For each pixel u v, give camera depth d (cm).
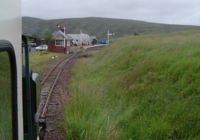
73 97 1736
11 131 368
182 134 1221
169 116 1352
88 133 1145
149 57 2708
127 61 3105
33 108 670
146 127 1289
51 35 9275
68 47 9700
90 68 3859
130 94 1847
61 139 1254
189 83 1642
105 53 5212
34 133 670
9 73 360
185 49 2453
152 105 1544
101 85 2348
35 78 697
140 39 5100
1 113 337
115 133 1179
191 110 1326
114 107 1580
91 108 1397
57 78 3109
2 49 323
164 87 1691
